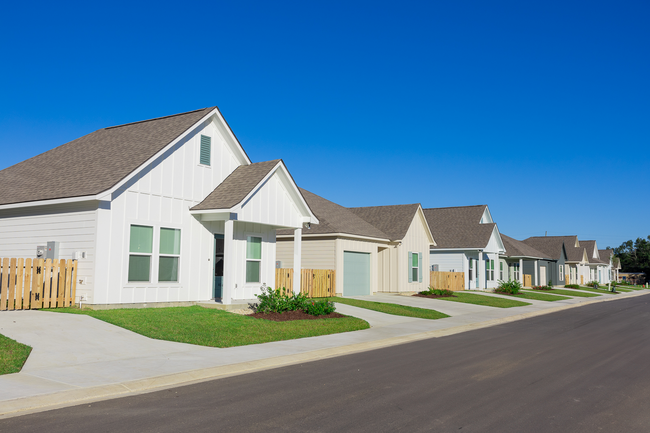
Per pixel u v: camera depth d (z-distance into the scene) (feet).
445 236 131.54
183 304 57.26
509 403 25.40
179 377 29.86
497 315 75.51
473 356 39.37
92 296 48.80
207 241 60.49
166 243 55.93
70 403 24.31
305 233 87.51
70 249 51.11
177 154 57.31
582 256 212.23
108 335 39.52
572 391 28.19
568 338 51.37
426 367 34.53
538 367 35.06
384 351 41.60
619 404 25.61
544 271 180.55
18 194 56.34
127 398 25.36
